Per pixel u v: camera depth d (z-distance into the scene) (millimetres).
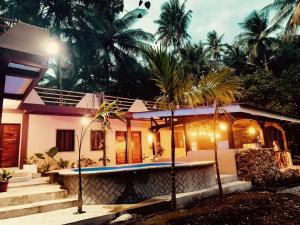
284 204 6910
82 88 28047
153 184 7672
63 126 13281
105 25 26156
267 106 22328
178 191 7922
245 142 16609
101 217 5734
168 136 18938
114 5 5465
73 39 24719
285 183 11227
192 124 14219
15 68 5391
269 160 11734
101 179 7164
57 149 12203
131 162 15625
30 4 20812
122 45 29016
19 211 5906
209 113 11367
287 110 21141
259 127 13797
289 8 22797
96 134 14562
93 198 7062
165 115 13453
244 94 23172
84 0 6867
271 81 23125
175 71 6250
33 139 12133
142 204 6625
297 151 22953
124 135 16016
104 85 28875
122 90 29219
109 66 28906
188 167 8359
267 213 6074
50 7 22688
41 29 4598
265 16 32656
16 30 4363
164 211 6512
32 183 8672
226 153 11438
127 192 7199
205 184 8883
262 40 32531
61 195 7312
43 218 5633
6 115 11539
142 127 17234
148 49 6312
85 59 26406
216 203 7098
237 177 10898
